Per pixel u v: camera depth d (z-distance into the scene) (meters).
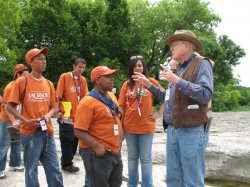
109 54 21.94
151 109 4.60
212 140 7.72
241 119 15.12
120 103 4.67
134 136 4.61
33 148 4.01
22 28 21.27
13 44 22.08
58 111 5.47
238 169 6.45
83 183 5.29
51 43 21.47
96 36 20.94
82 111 3.49
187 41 3.48
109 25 21.48
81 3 23.20
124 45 21.80
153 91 3.88
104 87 3.61
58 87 5.61
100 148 3.45
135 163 4.68
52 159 4.15
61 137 5.62
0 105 5.53
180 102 3.38
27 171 4.05
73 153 5.87
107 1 23.05
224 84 29.42
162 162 6.83
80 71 5.67
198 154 3.40
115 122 3.62
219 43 30.38
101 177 3.49
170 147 3.58
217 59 26.98
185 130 3.39
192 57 3.52
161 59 25.75
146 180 4.58
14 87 4.00
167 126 3.68
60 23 20.78
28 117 4.04
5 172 5.77
